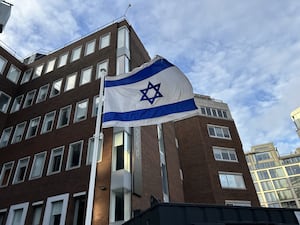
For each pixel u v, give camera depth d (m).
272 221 9.45
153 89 9.61
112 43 23.64
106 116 8.84
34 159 20.06
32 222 16.61
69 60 26.20
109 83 9.84
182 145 33.28
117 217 14.08
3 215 18.33
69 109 21.70
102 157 16.31
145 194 16.23
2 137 24.06
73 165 17.80
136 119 8.91
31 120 23.58
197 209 8.62
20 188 18.84
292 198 86.94
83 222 14.83
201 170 30.27
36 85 26.73
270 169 94.56
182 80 9.88
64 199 16.20
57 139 20.09
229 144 33.06
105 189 14.84
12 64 28.67
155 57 10.38
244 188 29.34
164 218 7.97
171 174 23.11
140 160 16.69
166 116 8.98
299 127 105.50
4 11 22.28
